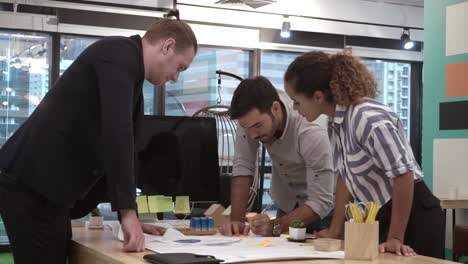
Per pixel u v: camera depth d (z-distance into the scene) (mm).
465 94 4832
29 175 1799
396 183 1771
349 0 7484
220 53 6957
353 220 1609
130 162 1729
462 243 4219
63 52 6141
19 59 6055
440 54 5047
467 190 4785
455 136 4906
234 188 2623
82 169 1846
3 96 6043
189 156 2553
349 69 1824
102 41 1832
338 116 1869
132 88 1791
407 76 8078
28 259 1844
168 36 1927
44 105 1848
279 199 2721
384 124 1749
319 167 2355
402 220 1779
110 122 1717
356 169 1879
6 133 6070
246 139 2615
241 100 2316
